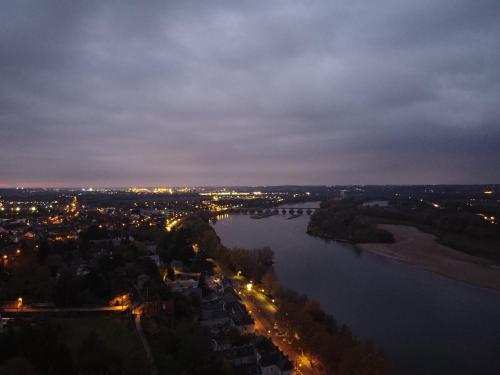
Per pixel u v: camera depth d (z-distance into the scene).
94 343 163.50
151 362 165.12
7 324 189.12
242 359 182.00
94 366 152.38
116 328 199.00
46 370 147.50
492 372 196.75
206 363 164.38
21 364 140.25
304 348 190.38
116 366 156.38
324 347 177.38
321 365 179.88
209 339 195.25
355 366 160.00
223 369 163.88
